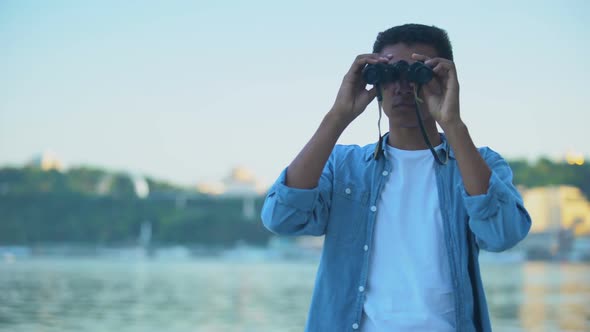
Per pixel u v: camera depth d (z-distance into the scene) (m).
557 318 14.61
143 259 87.25
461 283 2.25
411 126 2.41
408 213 2.34
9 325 13.82
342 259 2.33
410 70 2.27
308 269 55.75
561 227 83.62
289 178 2.32
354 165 2.45
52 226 104.38
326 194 2.39
